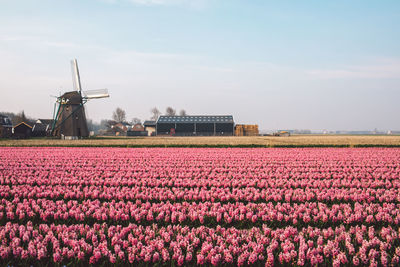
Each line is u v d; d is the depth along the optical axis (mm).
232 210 12609
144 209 13102
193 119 114500
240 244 9875
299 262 8633
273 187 17391
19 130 85125
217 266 8688
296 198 14609
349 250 9062
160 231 10383
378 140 57062
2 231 9898
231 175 21266
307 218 11695
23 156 30625
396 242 9984
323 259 8961
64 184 17875
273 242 9648
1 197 15203
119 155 31828
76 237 9820
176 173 21125
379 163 26062
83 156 30984
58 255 8570
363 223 11875
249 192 16312
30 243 9148
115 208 12906
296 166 24531
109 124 152000
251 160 27828
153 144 45281
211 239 9898
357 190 16047
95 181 17922
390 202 14602
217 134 110688
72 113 68375
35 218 12109
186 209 13094
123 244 9344
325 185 18109
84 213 12430
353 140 57406
